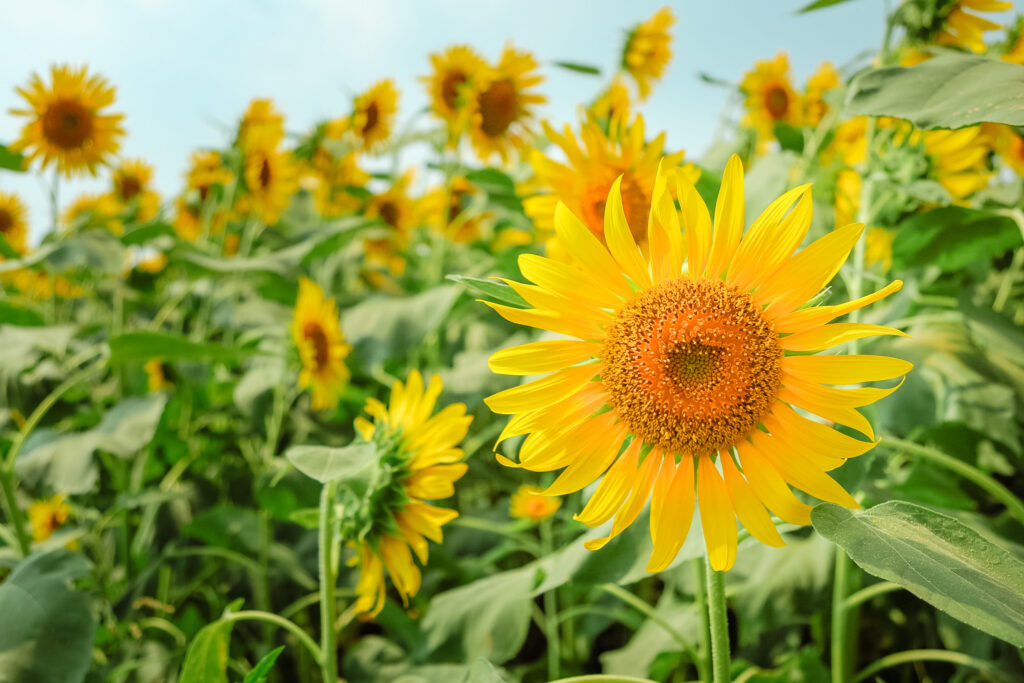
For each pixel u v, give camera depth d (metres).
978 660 0.73
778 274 0.47
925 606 0.91
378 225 1.31
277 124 1.50
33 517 1.24
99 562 1.10
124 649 0.92
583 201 0.72
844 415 0.45
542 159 0.73
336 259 1.69
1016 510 0.58
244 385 1.22
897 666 0.90
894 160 0.74
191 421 1.35
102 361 0.95
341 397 1.25
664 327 0.47
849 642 0.78
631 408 0.48
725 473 0.47
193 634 1.00
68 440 0.93
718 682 0.50
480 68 1.27
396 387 0.71
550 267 0.48
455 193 1.59
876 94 0.54
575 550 0.65
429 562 1.04
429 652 0.81
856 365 0.45
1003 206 0.72
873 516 0.45
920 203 0.79
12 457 0.90
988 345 0.73
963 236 0.77
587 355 0.49
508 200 1.06
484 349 1.25
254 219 1.54
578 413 0.49
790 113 1.52
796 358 0.46
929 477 0.75
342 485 0.66
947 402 0.73
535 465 0.48
